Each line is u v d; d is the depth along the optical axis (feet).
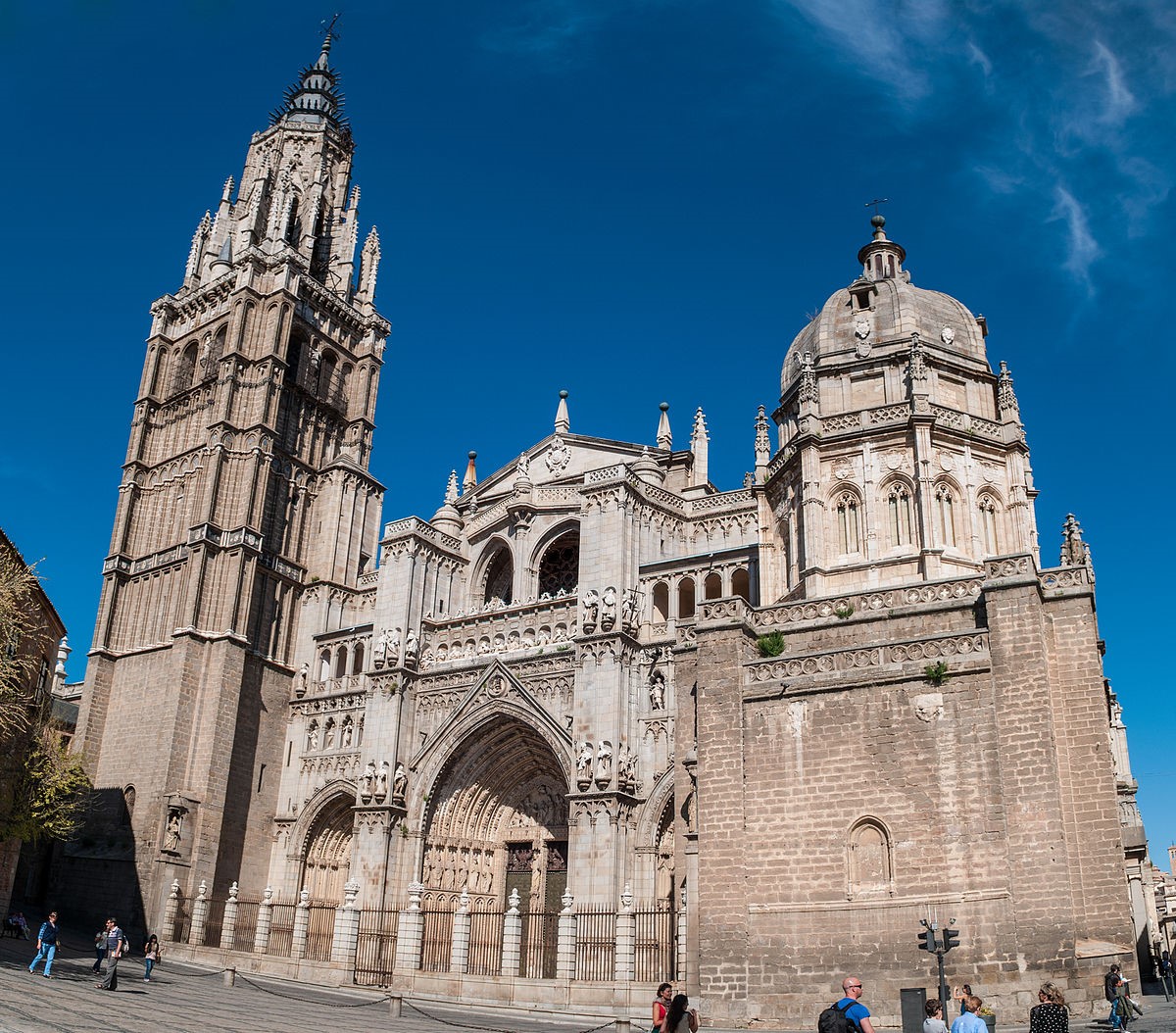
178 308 272.51
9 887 172.14
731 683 120.98
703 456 219.82
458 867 199.52
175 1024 93.30
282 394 252.62
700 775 119.24
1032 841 102.22
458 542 229.04
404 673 207.72
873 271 199.11
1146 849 196.44
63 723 254.27
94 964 139.54
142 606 237.86
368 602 242.17
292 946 180.34
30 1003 93.40
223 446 237.86
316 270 288.51
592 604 188.65
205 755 211.61
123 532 246.06
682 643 131.85
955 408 179.52
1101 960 98.02
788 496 183.62
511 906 154.92
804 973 107.55
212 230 284.41
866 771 111.75
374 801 198.08
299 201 290.97
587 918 163.63
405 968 161.68
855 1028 51.34
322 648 235.20
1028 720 105.81
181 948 188.65
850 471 174.70
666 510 203.92
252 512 233.76
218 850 208.64
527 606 202.59
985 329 193.06
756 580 190.19
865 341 184.55
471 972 182.91
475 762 201.26
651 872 170.50
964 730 108.68
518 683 192.24
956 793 107.14
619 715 178.40
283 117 304.09
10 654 136.26
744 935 111.14
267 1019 108.68
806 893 110.42
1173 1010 103.86
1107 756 106.52
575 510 219.82
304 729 227.61
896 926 105.29
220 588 227.20
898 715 112.16
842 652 117.08
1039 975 98.43
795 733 116.57
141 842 206.08
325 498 252.21
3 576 131.23
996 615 110.52
